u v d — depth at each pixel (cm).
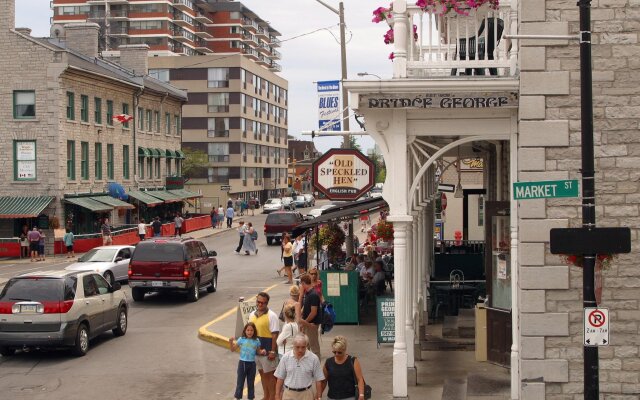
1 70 4594
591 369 905
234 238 5803
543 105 1177
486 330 1534
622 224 1164
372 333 1991
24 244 4291
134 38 12138
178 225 5844
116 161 5453
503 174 1645
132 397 1462
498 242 1513
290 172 12912
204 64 9481
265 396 1350
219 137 9525
